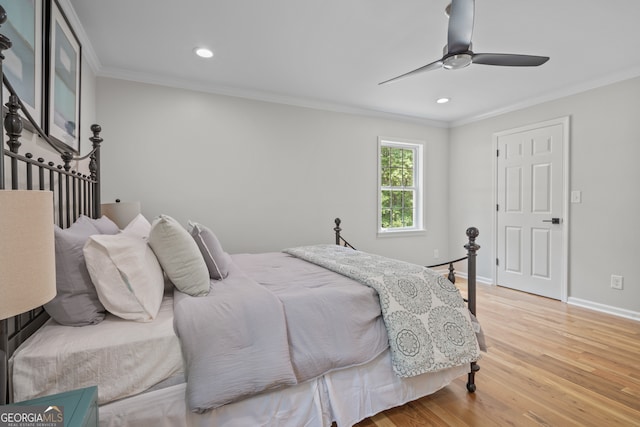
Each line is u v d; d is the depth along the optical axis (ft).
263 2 6.58
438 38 8.04
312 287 5.58
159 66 9.57
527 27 7.43
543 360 7.34
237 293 4.87
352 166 13.89
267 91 11.74
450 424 5.22
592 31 7.61
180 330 3.96
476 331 6.06
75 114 7.13
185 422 3.91
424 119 15.49
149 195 10.30
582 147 11.10
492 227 14.21
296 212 12.71
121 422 3.65
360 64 9.50
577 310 10.78
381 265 6.82
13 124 3.48
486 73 10.10
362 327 5.05
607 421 5.26
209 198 11.16
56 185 5.90
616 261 10.32
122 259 4.23
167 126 10.49
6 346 2.81
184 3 6.60
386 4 6.64
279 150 12.32
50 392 3.39
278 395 4.42
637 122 9.80
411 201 15.90
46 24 5.32
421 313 5.47
